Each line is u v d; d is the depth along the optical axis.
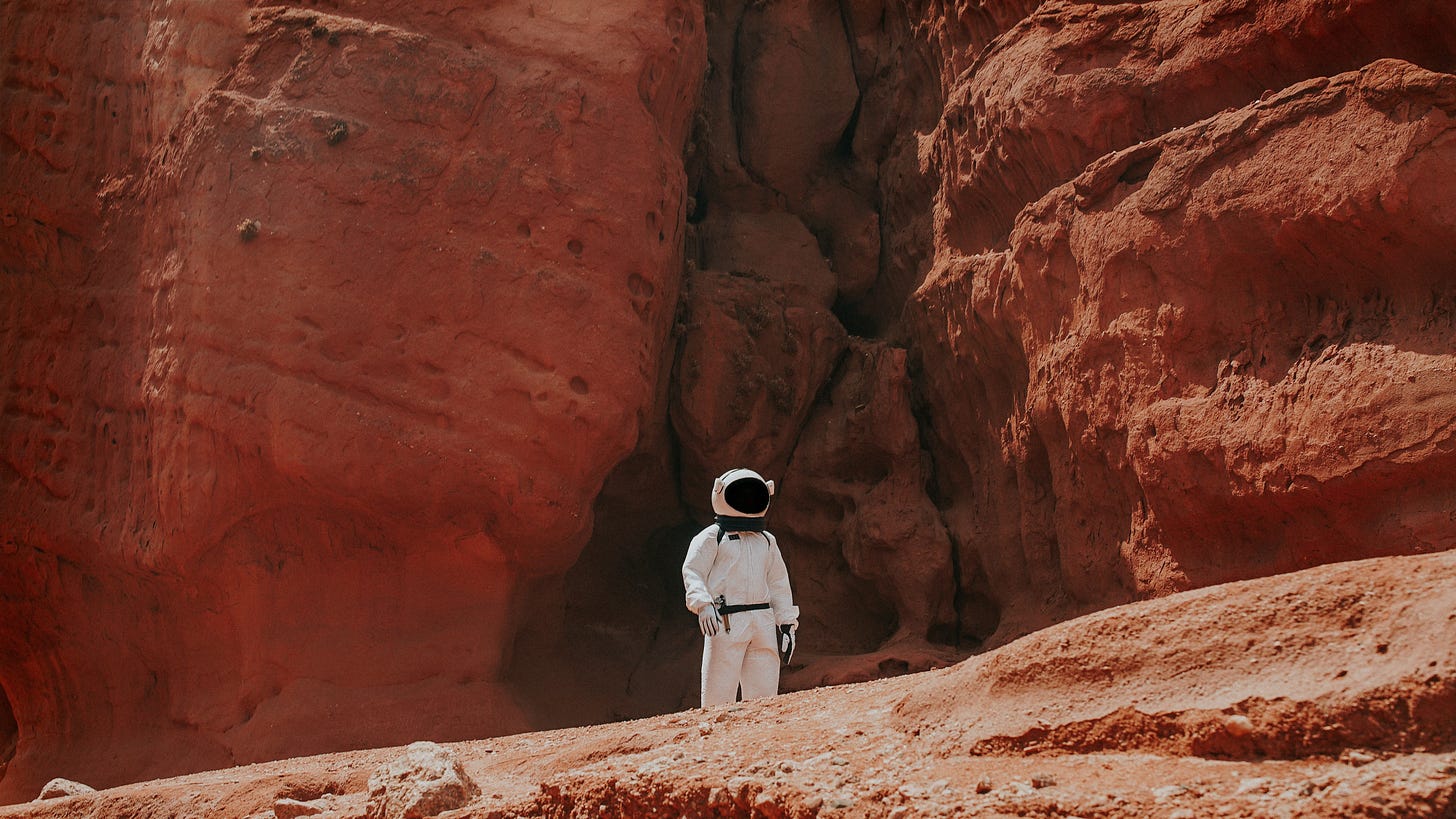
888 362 14.23
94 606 12.74
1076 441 11.02
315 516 11.91
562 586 14.12
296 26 12.25
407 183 11.92
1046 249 11.19
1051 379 11.25
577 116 12.46
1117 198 10.48
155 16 12.95
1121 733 3.29
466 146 12.14
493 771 5.82
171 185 12.27
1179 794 2.81
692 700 13.99
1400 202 8.32
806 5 16.36
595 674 14.50
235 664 12.16
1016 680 3.72
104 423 12.55
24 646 13.27
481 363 11.86
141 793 6.16
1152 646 3.46
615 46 12.77
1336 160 8.73
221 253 11.70
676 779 3.64
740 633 7.53
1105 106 11.05
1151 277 10.09
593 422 12.10
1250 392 9.30
